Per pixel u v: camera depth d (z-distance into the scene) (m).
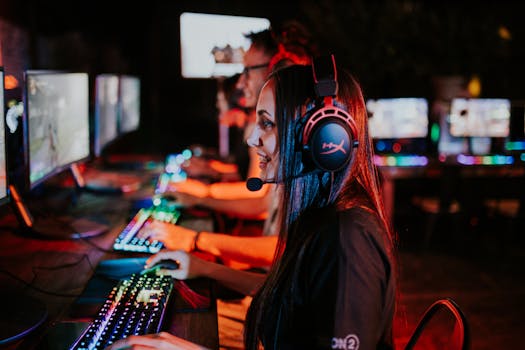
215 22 5.99
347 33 4.65
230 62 2.97
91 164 3.49
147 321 1.19
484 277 3.96
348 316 0.89
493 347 2.94
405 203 4.71
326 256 0.93
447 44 4.58
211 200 2.50
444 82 4.61
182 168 3.65
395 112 4.70
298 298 0.98
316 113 1.03
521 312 3.36
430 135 4.72
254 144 1.15
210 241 1.86
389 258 0.94
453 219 4.72
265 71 2.50
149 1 6.13
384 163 4.42
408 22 4.58
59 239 1.93
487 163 4.46
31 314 1.24
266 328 1.07
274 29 2.49
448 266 4.20
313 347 0.91
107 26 5.47
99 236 2.01
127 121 3.83
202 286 1.50
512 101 4.63
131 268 1.61
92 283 1.49
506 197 4.58
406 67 4.68
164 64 6.37
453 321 3.20
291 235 1.09
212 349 1.14
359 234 0.93
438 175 4.46
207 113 6.51
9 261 1.69
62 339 1.20
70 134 2.29
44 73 1.90
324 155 1.02
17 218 1.95
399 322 1.66
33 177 1.83
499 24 4.72
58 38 3.85
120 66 5.80
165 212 2.25
